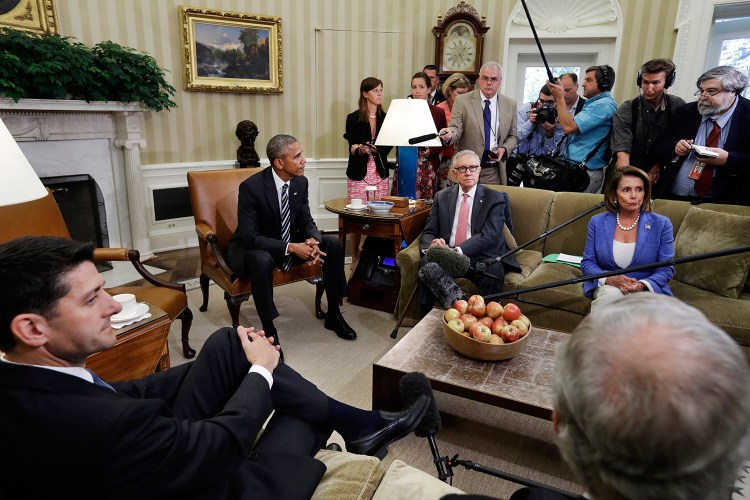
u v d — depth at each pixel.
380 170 4.02
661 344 0.47
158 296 2.26
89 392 0.88
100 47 3.58
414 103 3.09
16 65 3.09
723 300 2.25
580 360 0.51
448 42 4.80
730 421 0.44
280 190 2.76
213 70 4.43
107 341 0.94
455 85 4.07
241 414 1.06
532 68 5.14
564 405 0.54
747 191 2.62
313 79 4.87
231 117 4.66
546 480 1.70
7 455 0.82
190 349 2.58
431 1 4.83
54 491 0.84
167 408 0.96
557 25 4.80
